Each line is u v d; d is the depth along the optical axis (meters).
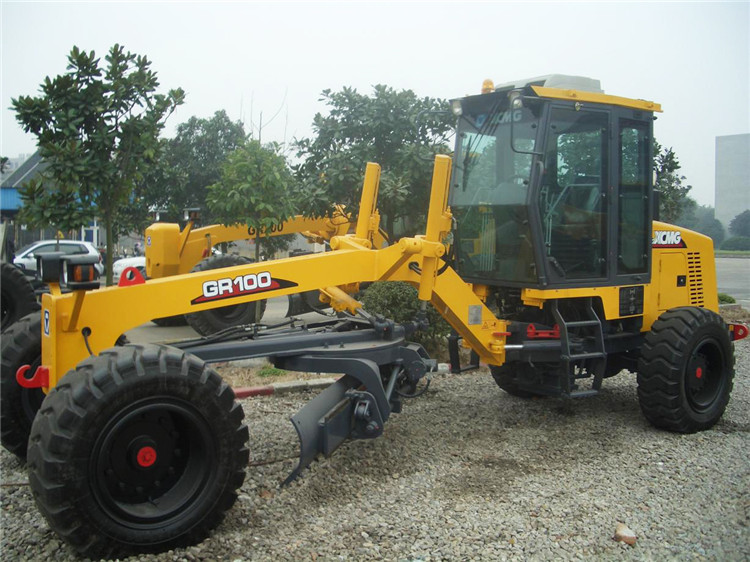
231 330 4.63
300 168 9.34
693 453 5.00
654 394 5.44
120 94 7.20
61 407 3.09
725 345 5.70
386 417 4.50
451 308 5.09
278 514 3.81
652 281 5.97
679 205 11.77
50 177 7.29
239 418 3.52
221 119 18.42
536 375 5.79
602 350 5.43
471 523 3.74
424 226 8.78
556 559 3.37
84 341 3.64
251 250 19.33
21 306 7.52
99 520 3.13
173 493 3.45
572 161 5.32
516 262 5.42
